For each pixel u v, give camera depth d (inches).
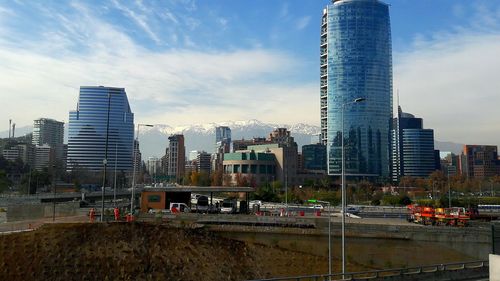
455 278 1861.5
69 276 2154.3
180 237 2529.5
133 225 2524.6
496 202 5546.3
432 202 5344.5
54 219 2974.9
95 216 3169.3
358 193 6476.4
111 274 2207.2
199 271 2340.1
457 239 2544.3
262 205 5108.3
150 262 2316.7
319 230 2753.4
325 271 2452.0
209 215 3117.6
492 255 1322.6
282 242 2810.0
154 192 3993.6
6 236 2314.2
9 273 2121.1
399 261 2613.2
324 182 7716.5
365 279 1696.6
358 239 2684.5
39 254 2233.0
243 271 2406.5
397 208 4776.1
